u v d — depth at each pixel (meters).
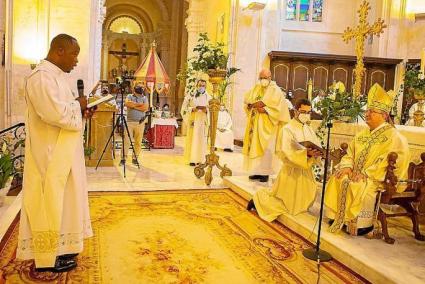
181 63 21.98
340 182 4.69
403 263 3.88
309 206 5.28
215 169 9.14
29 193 3.41
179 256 4.22
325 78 14.20
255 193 5.88
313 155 5.07
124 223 5.17
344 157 4.88
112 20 31.41
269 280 3.76
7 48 9.05
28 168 3.44
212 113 7.42
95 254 4.15
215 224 5.28
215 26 15.48
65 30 9.49
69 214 3.58
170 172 8.55
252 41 13.52
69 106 3.39
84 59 9.67
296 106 5.48
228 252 4.38
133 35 30.11
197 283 3.64
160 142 12.33
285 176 5.43
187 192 6.89
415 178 4.84
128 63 31.08
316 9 15.27
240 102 13.55
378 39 14.66
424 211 4.80
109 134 8.90
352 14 15.32
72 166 3.53
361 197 4.50
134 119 9.30
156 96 16.77
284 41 15.10
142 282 3.60
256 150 7.10
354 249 4.19
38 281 3.50
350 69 14.33
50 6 9.35
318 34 15.23
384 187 4.46
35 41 9.22
